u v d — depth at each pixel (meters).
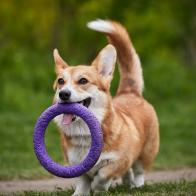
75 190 8.91
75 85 8.41
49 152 13.97
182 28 30.38
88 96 8.42
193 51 30.72
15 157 13.40
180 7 29.78
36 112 18.62
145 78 22.89
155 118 9.94
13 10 27.84
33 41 28.91
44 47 28.73
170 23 30.30
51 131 15.96
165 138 16.59
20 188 10.35
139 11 28.81
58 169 8.34
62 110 8.34
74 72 8.55
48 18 28.17
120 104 9.52
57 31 27.70
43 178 11.66
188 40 30.56
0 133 15.39
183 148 15.48
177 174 12.19
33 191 9.09
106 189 8.62
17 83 20.78
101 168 8.51
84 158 8.45
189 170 12.90
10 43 28.19
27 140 15.04
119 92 10.12
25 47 28.03
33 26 28.61
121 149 8.55
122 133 8.62
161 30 30.48
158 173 12.40
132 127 9.02
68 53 28.55
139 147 9.27
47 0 27.58
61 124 8.53
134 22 29.34
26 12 27.92
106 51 8.79
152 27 30.08
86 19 27.66
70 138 8.55
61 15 27.67
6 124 16.48
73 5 27.50
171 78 23.27
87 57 29.50
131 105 9.64
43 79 21.28
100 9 27.67
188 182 9.55
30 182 11.15
